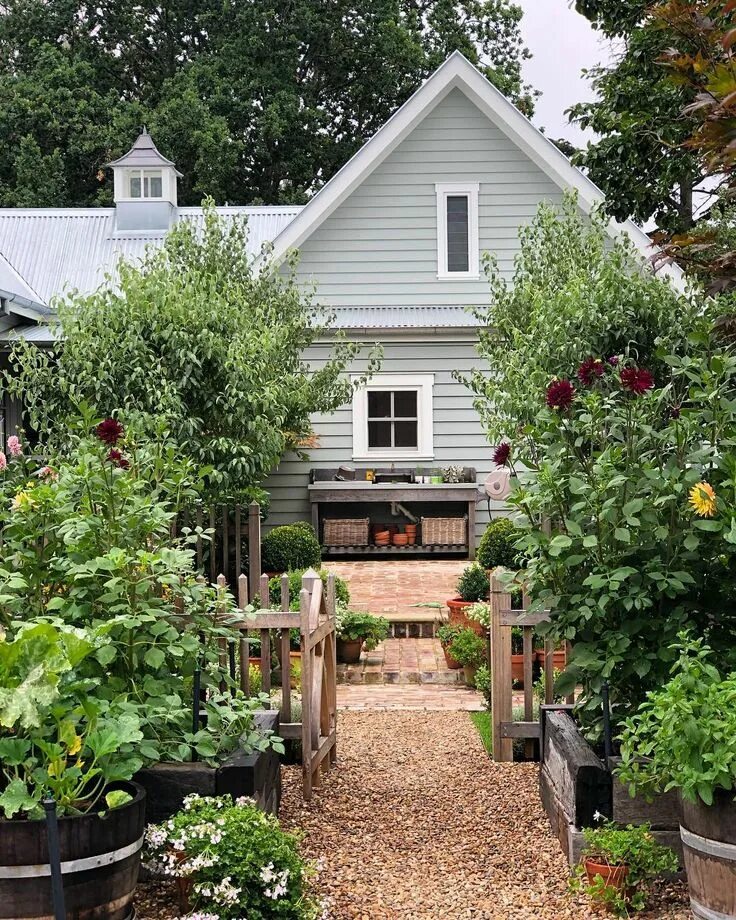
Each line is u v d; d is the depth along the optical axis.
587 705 4.76
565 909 4.18
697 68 4.37
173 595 5.24
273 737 4.68
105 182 28.12
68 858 3.26
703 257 4.96
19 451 6.26
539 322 9.33
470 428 16.58
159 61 30.80
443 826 5.32
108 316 8.70
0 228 18.84
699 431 4.69
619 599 4.59
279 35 28.55
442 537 16.17
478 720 7.75
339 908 4.22
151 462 5.51
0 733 3.59
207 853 3.80
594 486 4.71
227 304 9.39
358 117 30.48
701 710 3.59
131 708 4.04
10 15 30.61
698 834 3.59
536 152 16.55
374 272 16.89
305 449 16.56
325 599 6.52
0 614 4.46
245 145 27.89
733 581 4.66
